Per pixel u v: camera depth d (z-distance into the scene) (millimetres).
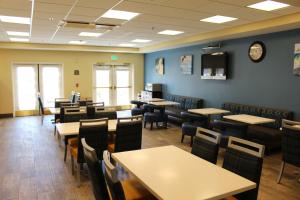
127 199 2207
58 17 4836
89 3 3893
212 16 4773
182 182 1877
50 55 9641
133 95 11328
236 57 6672
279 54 5578
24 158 4656
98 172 1838
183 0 3740
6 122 8164
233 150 2377
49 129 7125
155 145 5547
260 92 6062
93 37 7449
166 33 6773
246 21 5230
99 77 10688
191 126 5500
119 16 4828
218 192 1726
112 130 3781
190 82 8453
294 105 5340
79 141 3367
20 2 3812
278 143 5012
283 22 4727
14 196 3229
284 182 3666
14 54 9086
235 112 6422
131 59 11125
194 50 8203
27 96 9586
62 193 3309
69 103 6840
